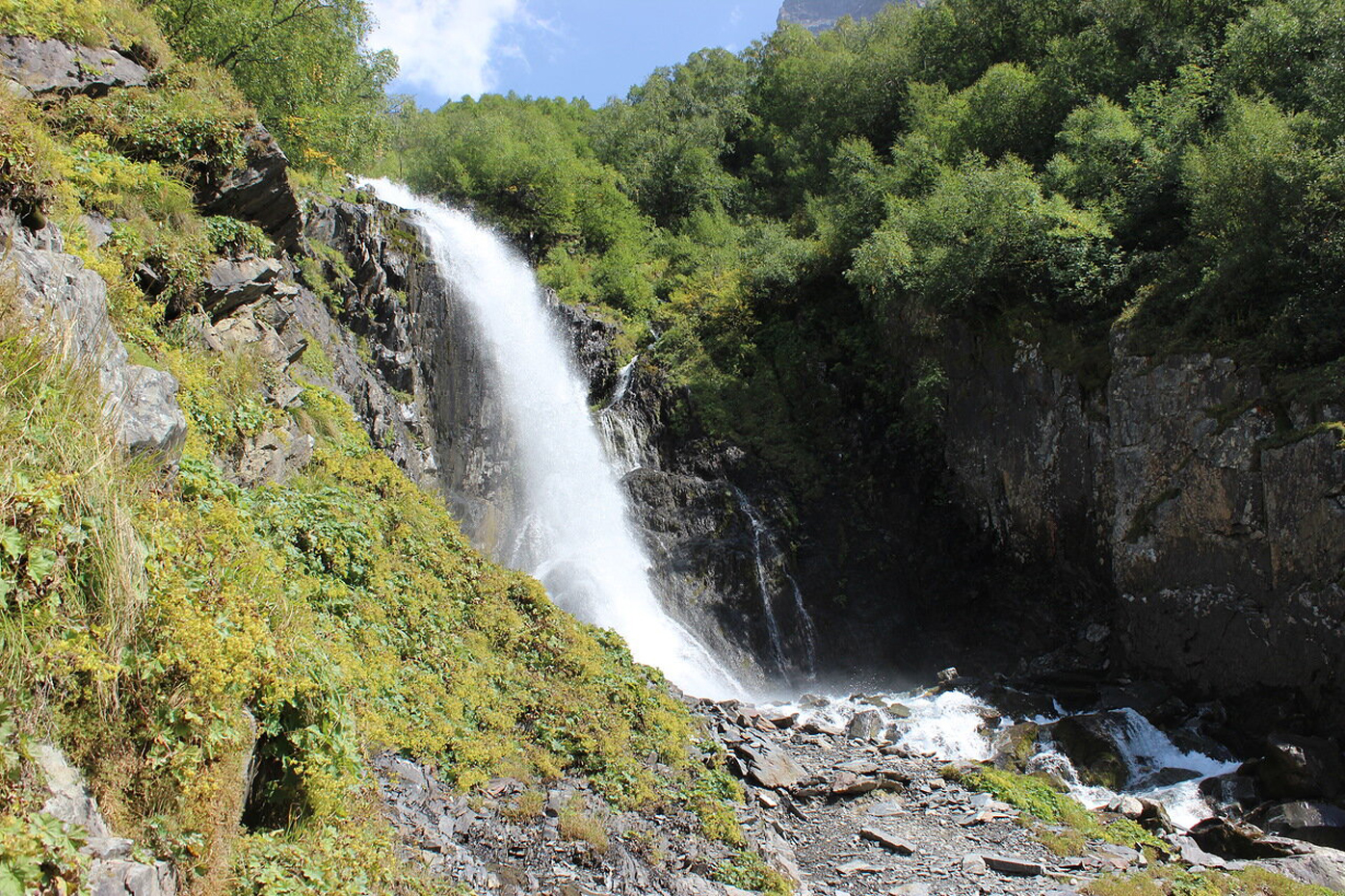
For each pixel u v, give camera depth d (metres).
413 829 7.52
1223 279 17.48
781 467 24.38
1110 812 12.95
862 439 25.17
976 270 21.31
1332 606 14.98
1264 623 16.06
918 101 32.28
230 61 18.05
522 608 12.65
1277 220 17.12
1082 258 20.44
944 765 13.79
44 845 3.95
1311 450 15.30
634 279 30.25
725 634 20.28
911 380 24.80
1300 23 21.55
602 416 24.64
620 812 9.33
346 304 18.81
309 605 9.24
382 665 9.45
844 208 28.58
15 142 7.68
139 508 6.00
